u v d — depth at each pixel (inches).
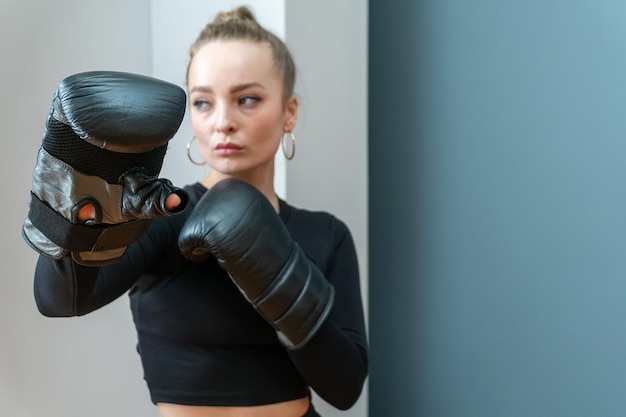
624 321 49.6
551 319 53.6
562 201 52.8
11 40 55.5
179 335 41.2
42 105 57.4
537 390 54.5
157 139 25.6
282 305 38.4
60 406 58.9
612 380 50.3
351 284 46.6
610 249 50.2
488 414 57.5
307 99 59.4
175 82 62.6
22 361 56.5
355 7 62.4
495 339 56.9
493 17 56.4
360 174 63.7
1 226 55.1
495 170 56.6
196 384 41.1
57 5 58.2
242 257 37.2
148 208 26.5
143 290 42.0
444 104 59.7
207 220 37.4
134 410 63.6
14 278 55.9
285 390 42.8
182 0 62.1
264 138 42.3
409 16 61.8
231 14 45.8
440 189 60.1
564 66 52.4
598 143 50.7
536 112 54.1
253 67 41.6
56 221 27.9
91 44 60.5
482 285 57.6
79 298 32.9
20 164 56.1
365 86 63.9
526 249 54.9
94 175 27.0
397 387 63.4
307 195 59.9
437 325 60.6
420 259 61.6
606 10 50.1
